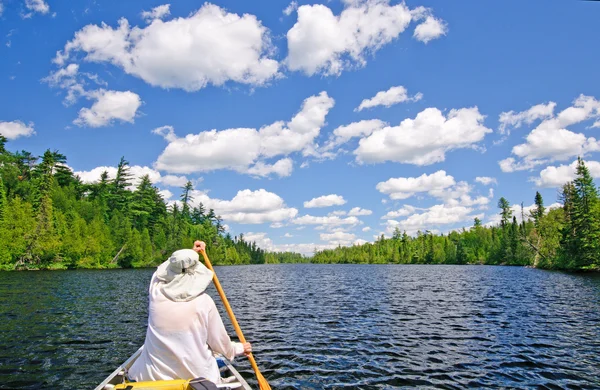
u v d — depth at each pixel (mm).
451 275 49781
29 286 25797
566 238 59344
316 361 8469
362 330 11961
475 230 128625
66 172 87625
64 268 59250
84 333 10867
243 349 4211
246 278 46500
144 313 14586
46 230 55344
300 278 45969
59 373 7398
